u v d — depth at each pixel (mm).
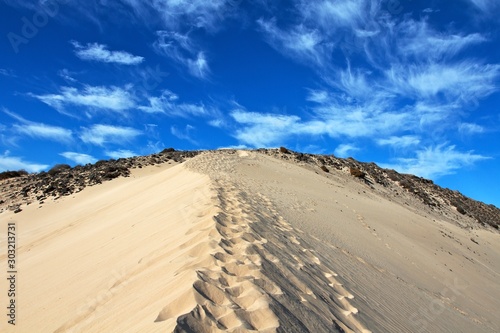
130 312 4512
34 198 27078
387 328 5914
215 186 12945
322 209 16766
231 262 5535
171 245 7008
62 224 17891
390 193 37719
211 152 28312
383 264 11445
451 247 21578
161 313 3936
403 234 19328
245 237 7270
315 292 5840
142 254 7246
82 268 8062
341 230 13805
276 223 10273
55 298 6586
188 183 16156
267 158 30375
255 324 4055
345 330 5074
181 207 10602
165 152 39125
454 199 48344
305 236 10234
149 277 5637
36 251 13148
